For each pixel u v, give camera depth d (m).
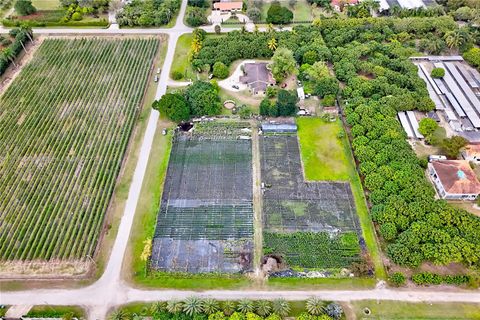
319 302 68.38
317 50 125.31
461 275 74.44
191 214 86.81
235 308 68.94
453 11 147.62
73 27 147.25
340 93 115.88
